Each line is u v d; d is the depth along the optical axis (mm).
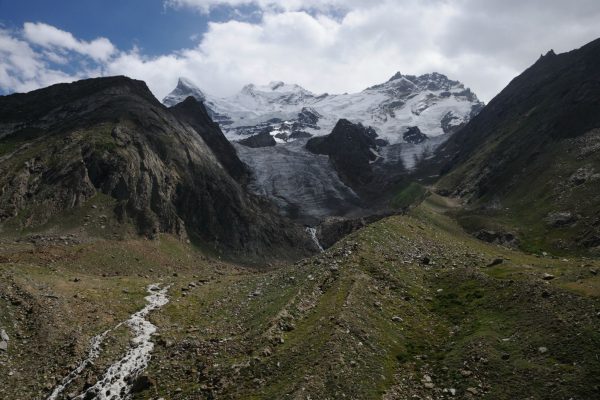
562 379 39656
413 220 94812
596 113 150000
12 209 107562
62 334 58938
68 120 151250
